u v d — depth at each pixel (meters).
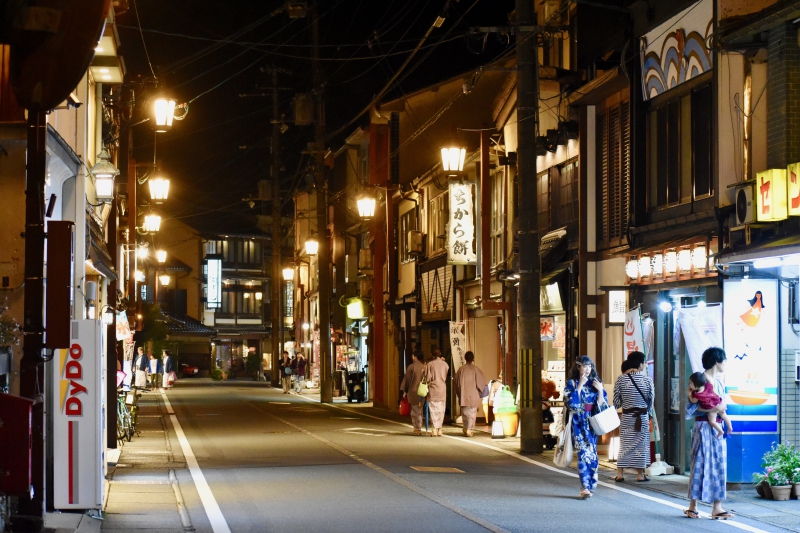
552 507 12.55
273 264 56.84
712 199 16.30
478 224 27.47
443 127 36.38
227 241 85.19
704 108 16.70
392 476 15.44
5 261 11.69
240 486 14.38
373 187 37.47
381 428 26.09
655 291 17.81
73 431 11.06
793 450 13.62
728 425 11.95
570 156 22.38
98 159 17.67
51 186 13.39
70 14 9.06
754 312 14.30
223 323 84.38
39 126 9.97
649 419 15.31
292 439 22.22
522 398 19.58
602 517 11.80
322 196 40.66
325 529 10.88
